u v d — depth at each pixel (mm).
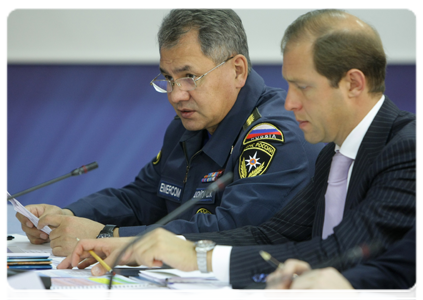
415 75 8531
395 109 2725
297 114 2701
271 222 3131
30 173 9047
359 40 2545
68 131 9094
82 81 9023
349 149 2738
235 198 3502
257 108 4023
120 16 8766
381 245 2215
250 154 3697
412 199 2279
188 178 4199
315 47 2547
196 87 3910
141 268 2797
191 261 2439
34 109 8992
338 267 2230
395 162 2400
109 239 2902
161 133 9195
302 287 1776
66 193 9094
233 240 3031
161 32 3979
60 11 8695
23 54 8742
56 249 3428
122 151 9180
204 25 3877
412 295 2025
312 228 3016
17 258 2961
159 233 2541
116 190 4629
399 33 8328
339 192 2830
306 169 3688
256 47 8594
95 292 2225
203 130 4285
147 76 9086
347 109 2631
